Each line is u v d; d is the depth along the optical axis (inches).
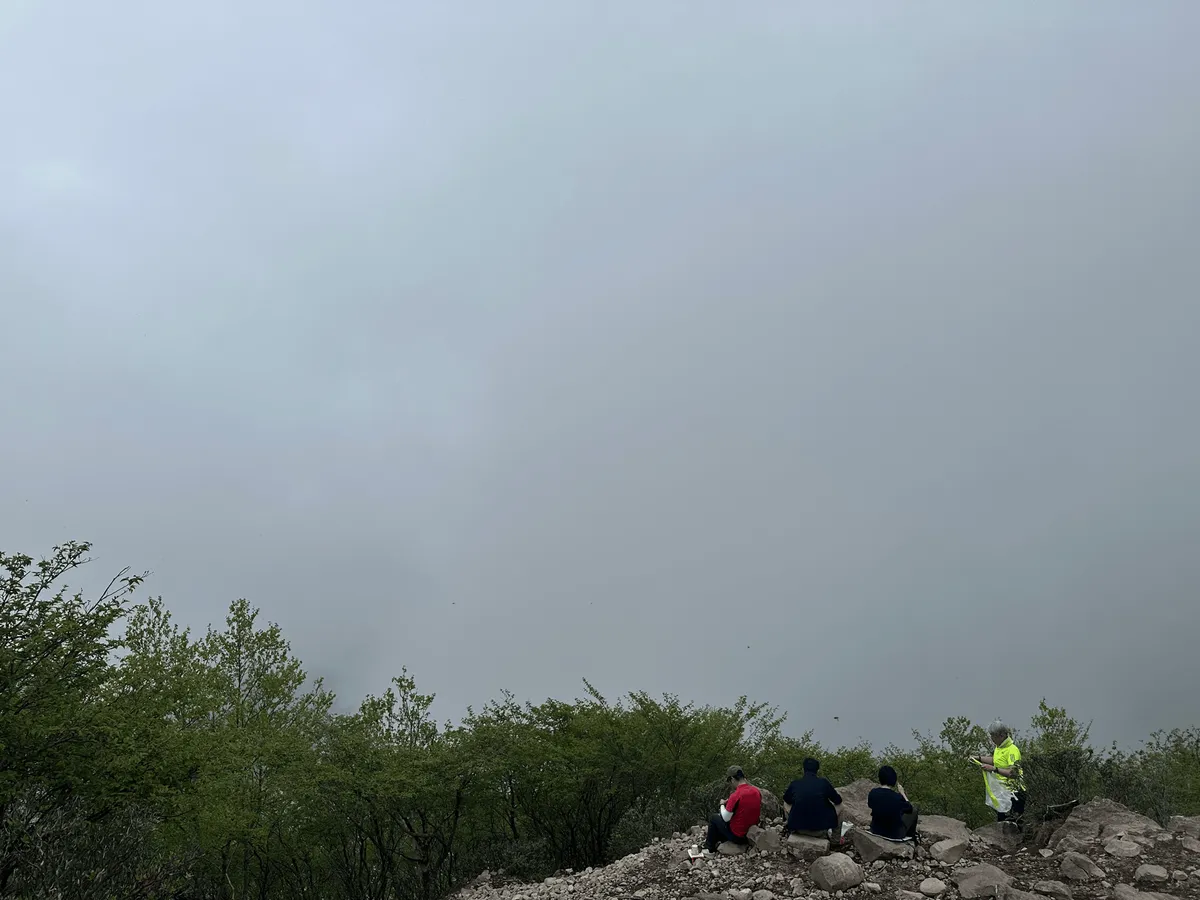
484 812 877.2
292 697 1020.5
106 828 511.5
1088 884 370.9
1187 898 346.3
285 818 781.9
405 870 888.9
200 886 753.6
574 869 847.1
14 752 556.4
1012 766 435.2
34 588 620.4
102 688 663.8
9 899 443.2
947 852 405.1
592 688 950.4
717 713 978.7
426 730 879.1
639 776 878.4
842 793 539.8
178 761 637.3
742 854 446.3
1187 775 872.9
